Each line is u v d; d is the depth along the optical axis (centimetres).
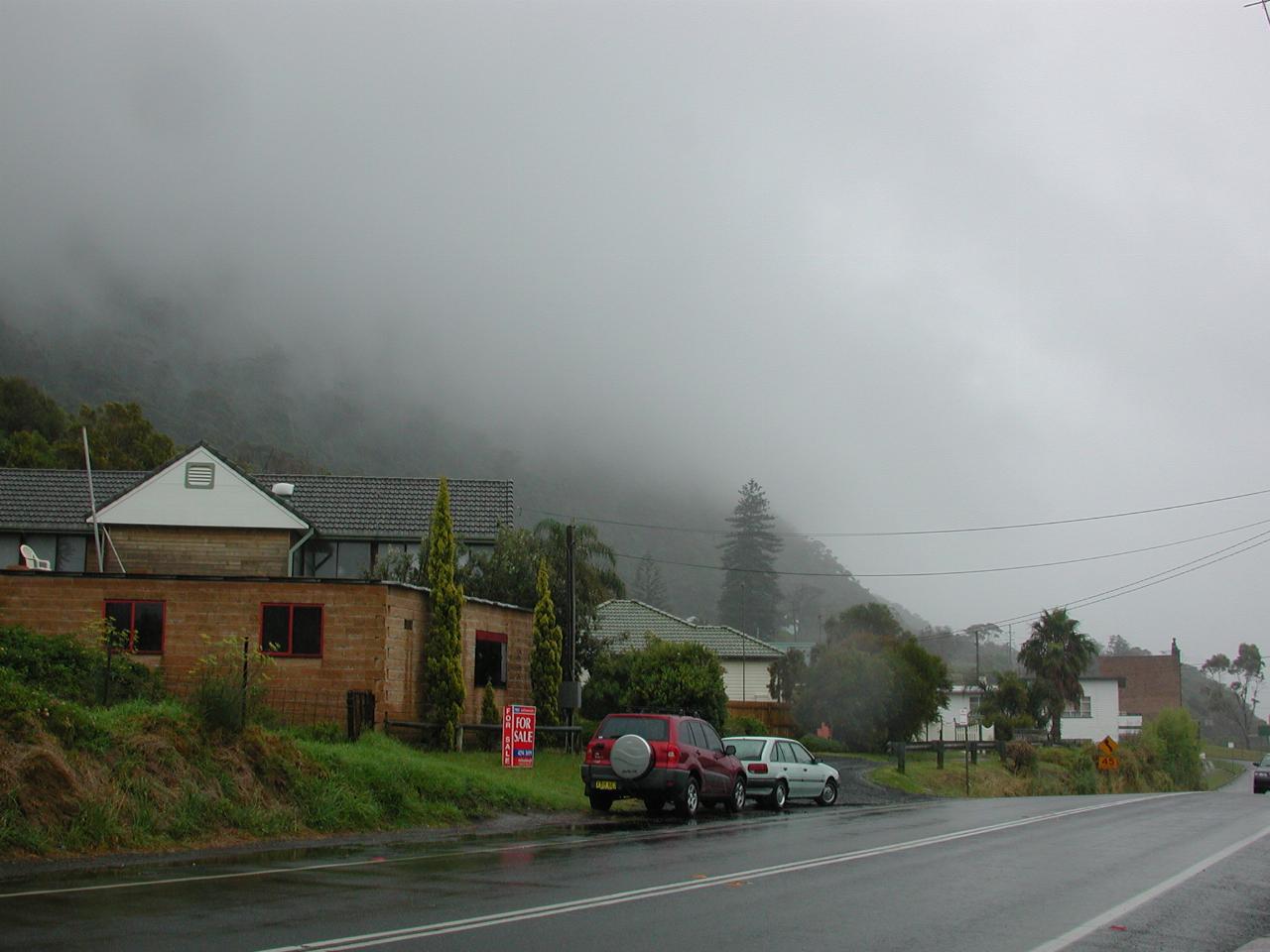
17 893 1052
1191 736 6981
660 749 2105
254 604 2617
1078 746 6806
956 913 1070
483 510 4078
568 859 1414
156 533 3656
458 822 1864
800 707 4972
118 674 2348
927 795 3322
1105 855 1587
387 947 845
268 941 853
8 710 1407
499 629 3161
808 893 1170
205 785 1556
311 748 1800
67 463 6656
